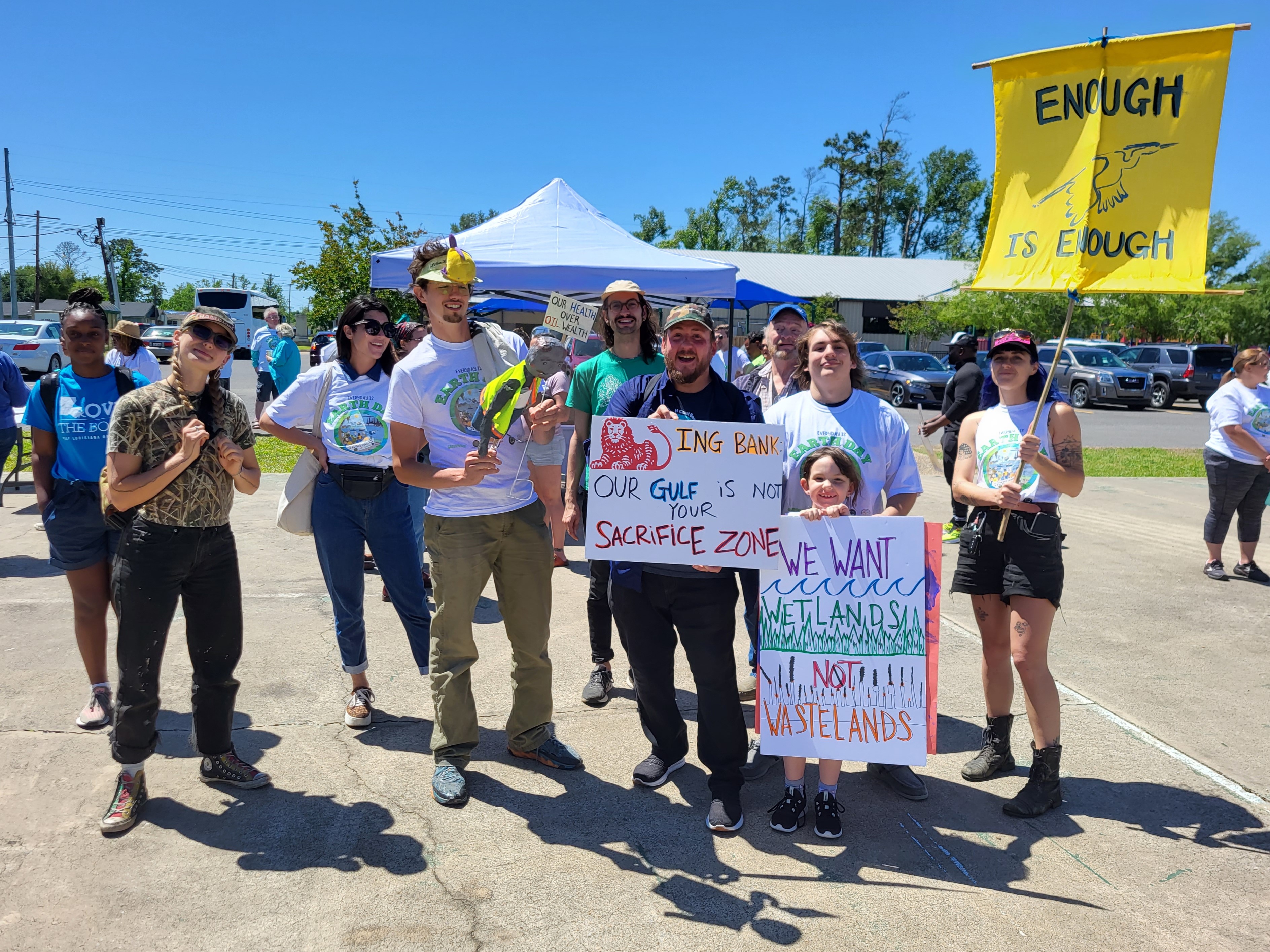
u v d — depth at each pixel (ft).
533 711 11.59
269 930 8.15
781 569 10.13
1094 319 104.88
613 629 17.56
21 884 8.73
